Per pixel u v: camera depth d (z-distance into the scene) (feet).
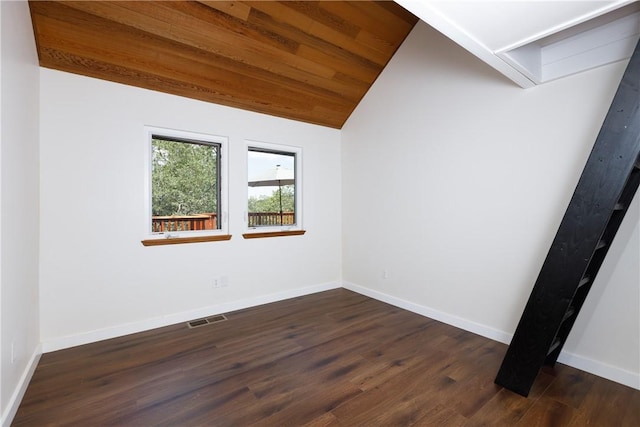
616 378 6.56
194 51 8.57
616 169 5.27
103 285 8.54
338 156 13.83
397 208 11.36
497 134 8.44
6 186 4.83
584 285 6.54
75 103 8.07
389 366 7.22
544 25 5.18
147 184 9.22
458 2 4.68
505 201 8.30
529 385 6.01
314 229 13.10
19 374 5.79
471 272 9.11
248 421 5.41
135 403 5.84
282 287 12.20
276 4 8.10
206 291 10.34
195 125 10.00
